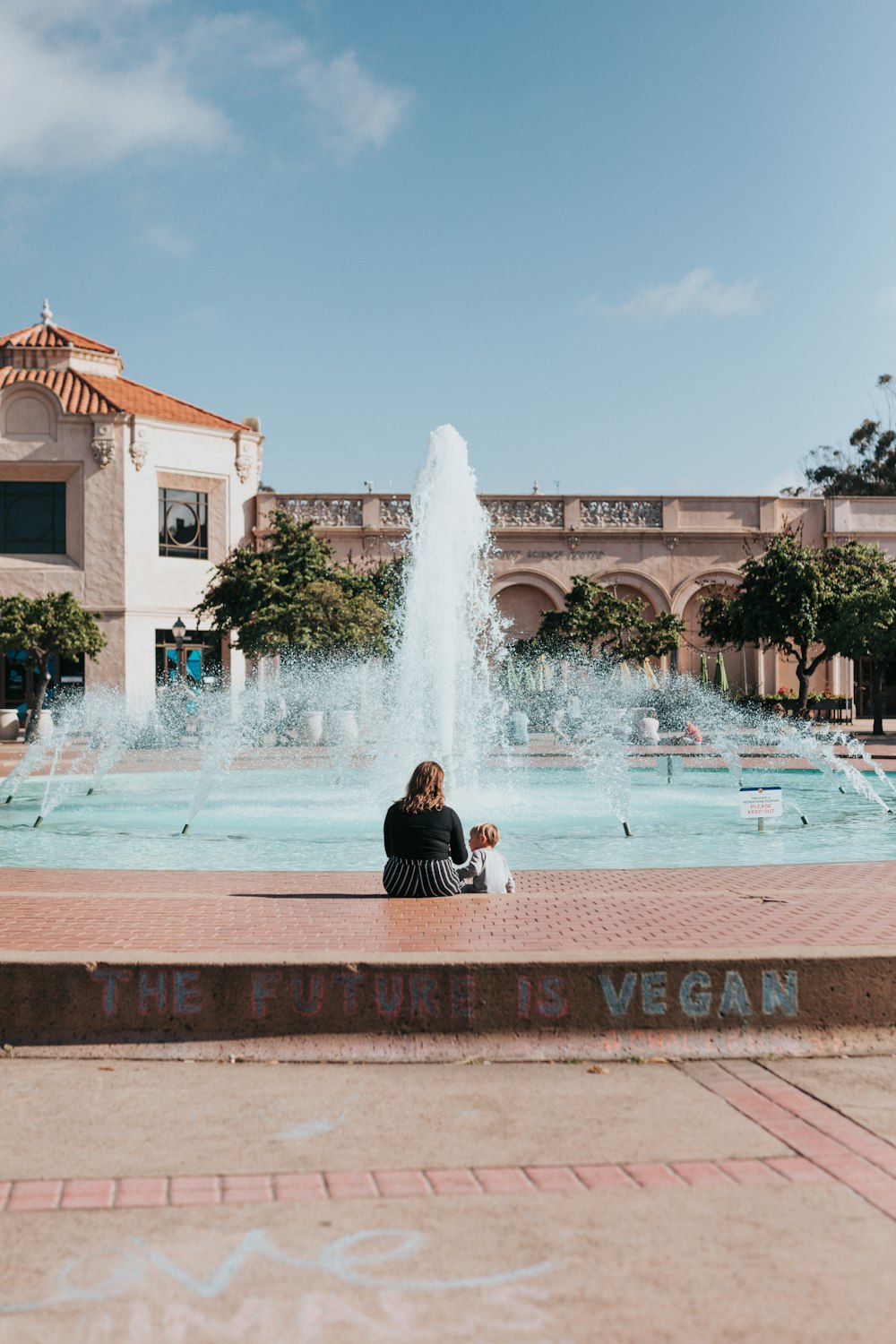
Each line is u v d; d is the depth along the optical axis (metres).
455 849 7.96
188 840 12.91
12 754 27.34
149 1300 3.05
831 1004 5.57
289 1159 4.02
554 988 5.45
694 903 7.37
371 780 19.31
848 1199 3.67
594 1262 3.25
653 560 43.75
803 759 23.39
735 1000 5.53
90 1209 3.61
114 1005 5.46
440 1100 4.69
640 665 40.22
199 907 7.31
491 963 5.45
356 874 8.95
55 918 6.91
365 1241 3.38
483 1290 3.10
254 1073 5.10
